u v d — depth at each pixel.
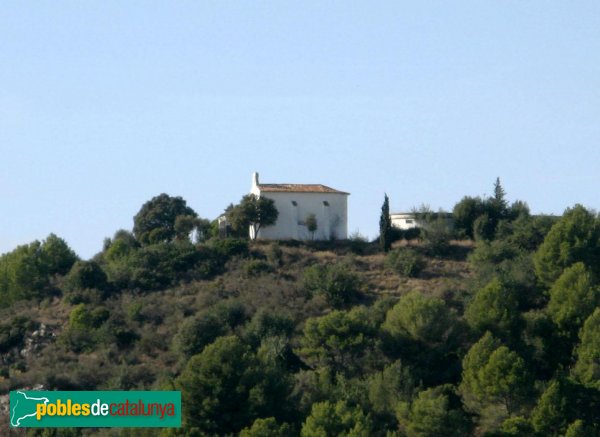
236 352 181.00
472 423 182.75
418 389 187.88
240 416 174.75
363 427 168.75
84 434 178.62
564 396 177.25
